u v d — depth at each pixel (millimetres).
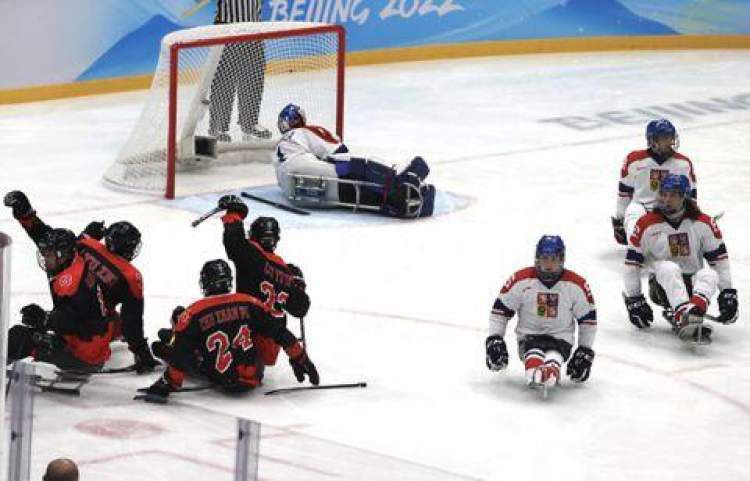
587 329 25438
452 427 23531
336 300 30797
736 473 22125
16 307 29312
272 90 44438
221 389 24625
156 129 41094
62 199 39562
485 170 45031
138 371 24984
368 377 25891
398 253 34875
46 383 18906
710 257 28781
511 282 25328
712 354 27969
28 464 16344
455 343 28188
